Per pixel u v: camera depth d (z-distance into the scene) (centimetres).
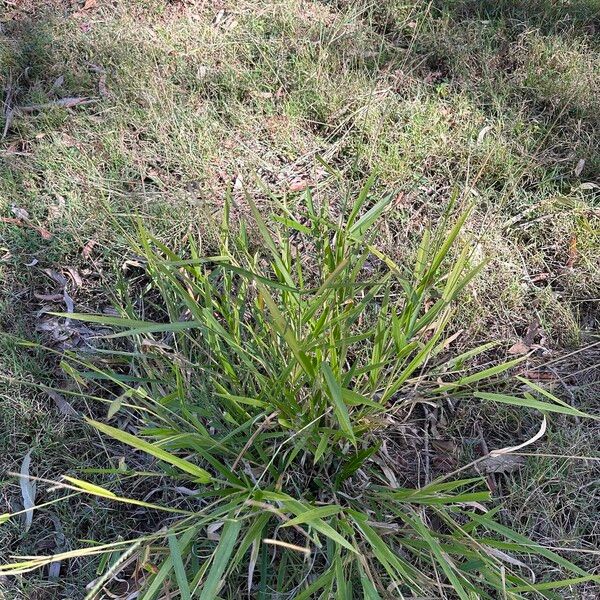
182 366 186
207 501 188
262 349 183
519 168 268
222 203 259
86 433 203
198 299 211
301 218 255
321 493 182
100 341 228
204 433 161
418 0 336
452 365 217
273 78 304
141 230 163
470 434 210
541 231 257
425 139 277
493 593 174
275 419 178
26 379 215
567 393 216
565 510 195
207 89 302
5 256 246
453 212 257
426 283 163
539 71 302
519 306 236
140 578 173
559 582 139
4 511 192
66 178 264
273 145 284
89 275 244
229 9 334
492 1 336
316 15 333
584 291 242
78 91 298
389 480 181
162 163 274
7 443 201
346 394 149
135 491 195
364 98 291
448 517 160
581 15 332
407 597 170
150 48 307
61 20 323
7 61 302
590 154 274
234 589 173
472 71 307
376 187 267
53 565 182
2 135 281
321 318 153
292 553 174
